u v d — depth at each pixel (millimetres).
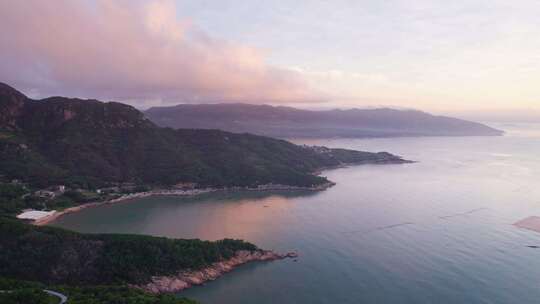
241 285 188000
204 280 192500
